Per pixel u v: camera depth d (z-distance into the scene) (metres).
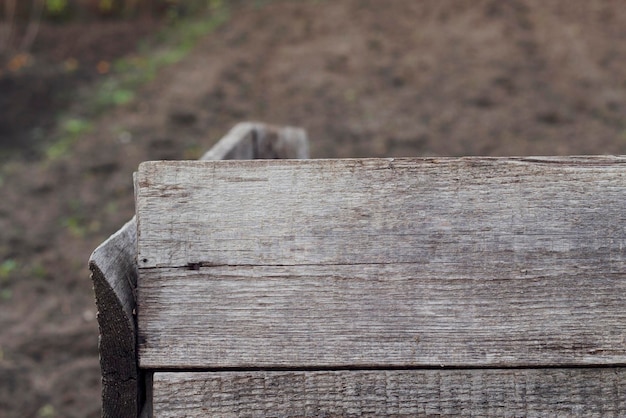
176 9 10.67
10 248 5.61
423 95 7.67
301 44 9.07
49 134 7.32
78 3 10.54
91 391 4.21
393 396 1.67
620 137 6.69
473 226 1.68
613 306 1.66
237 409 1.67
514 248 1.68
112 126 7.36
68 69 8.78
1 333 4.70
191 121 7.44
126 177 6.53
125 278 1.71
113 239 1.73
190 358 1.68
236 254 1.69
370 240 1.69
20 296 5.12
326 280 1.69
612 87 7.57
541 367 1.67
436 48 8.61
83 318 4.89
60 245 5.68
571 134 6.80
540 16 9.20
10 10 9.82
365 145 6.85
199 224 1.69
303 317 1.68
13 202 6.22
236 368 1.68
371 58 8.52
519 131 6.92
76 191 6.37
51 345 4.61
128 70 8.73
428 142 6.83
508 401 1.66
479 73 8.00
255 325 1.68
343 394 1.67
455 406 1.67
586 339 1.66
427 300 1.68
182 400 1.67
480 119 7.16
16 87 8.20
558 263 1.67
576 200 1.68
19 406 4.08
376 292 1.68
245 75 8.36
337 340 1.68
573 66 8.02
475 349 1.67
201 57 8.90
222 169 1.70
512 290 1.67
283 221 1.69
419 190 1.69
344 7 10.00
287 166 1.70
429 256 1.68
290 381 1.67
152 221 1.69
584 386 1.66
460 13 9.41
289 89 8.00
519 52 8.38
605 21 8.98
